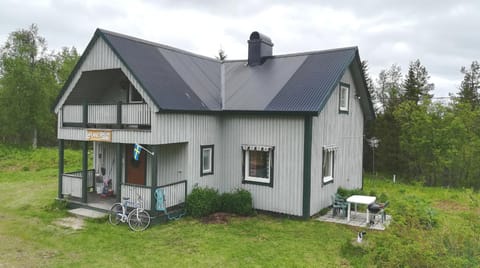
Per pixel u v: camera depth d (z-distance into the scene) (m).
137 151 10.47
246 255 8.01
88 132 11.66
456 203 14.07
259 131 11.72
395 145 22.67
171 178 11.81
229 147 12.45
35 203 12.89
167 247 8.50
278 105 11.12
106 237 9.22
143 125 10.70
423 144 20.88
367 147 23.72
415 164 21.81
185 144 11.30
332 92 11.43
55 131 37.81
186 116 11.09
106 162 13.95
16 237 9.18
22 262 7.53
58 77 39.47
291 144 11.07
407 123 21.56
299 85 11.73
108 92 13.61
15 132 33.91
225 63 15.78
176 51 13.70
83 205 11.78
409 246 5.63
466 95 35.03
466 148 20.06
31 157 24.67
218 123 12.49
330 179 12.65
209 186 12.20
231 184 12.44
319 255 8.02
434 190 17.47
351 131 14.59
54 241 8.89
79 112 12.07
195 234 9.48
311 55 13.45
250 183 11.95
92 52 11.35
